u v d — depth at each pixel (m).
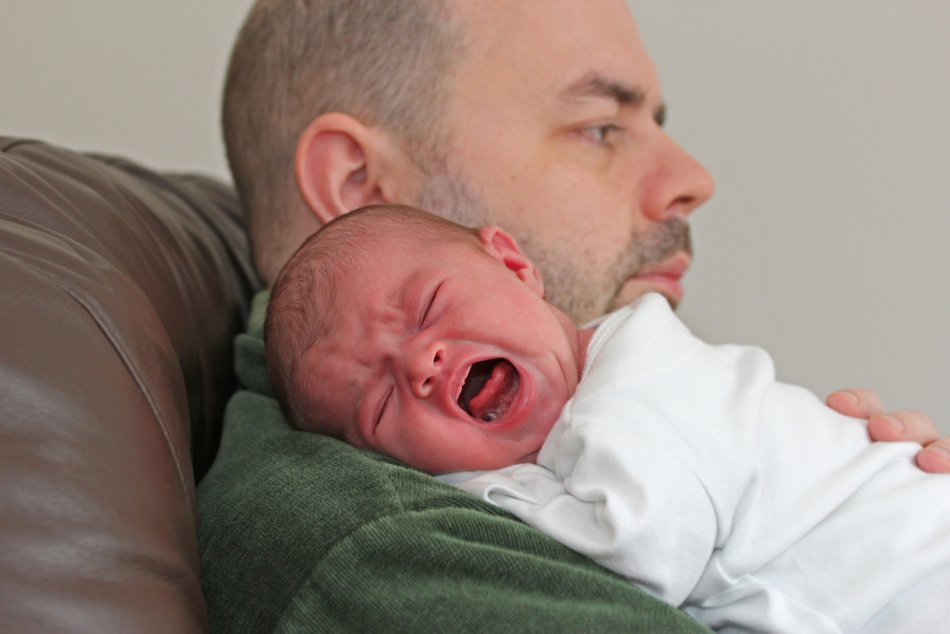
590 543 0.61
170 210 1.12
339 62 1.16
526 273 0.91
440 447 0.75
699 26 2.32
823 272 2.23
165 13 2.05
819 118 2.23
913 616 0.66
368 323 0.79
